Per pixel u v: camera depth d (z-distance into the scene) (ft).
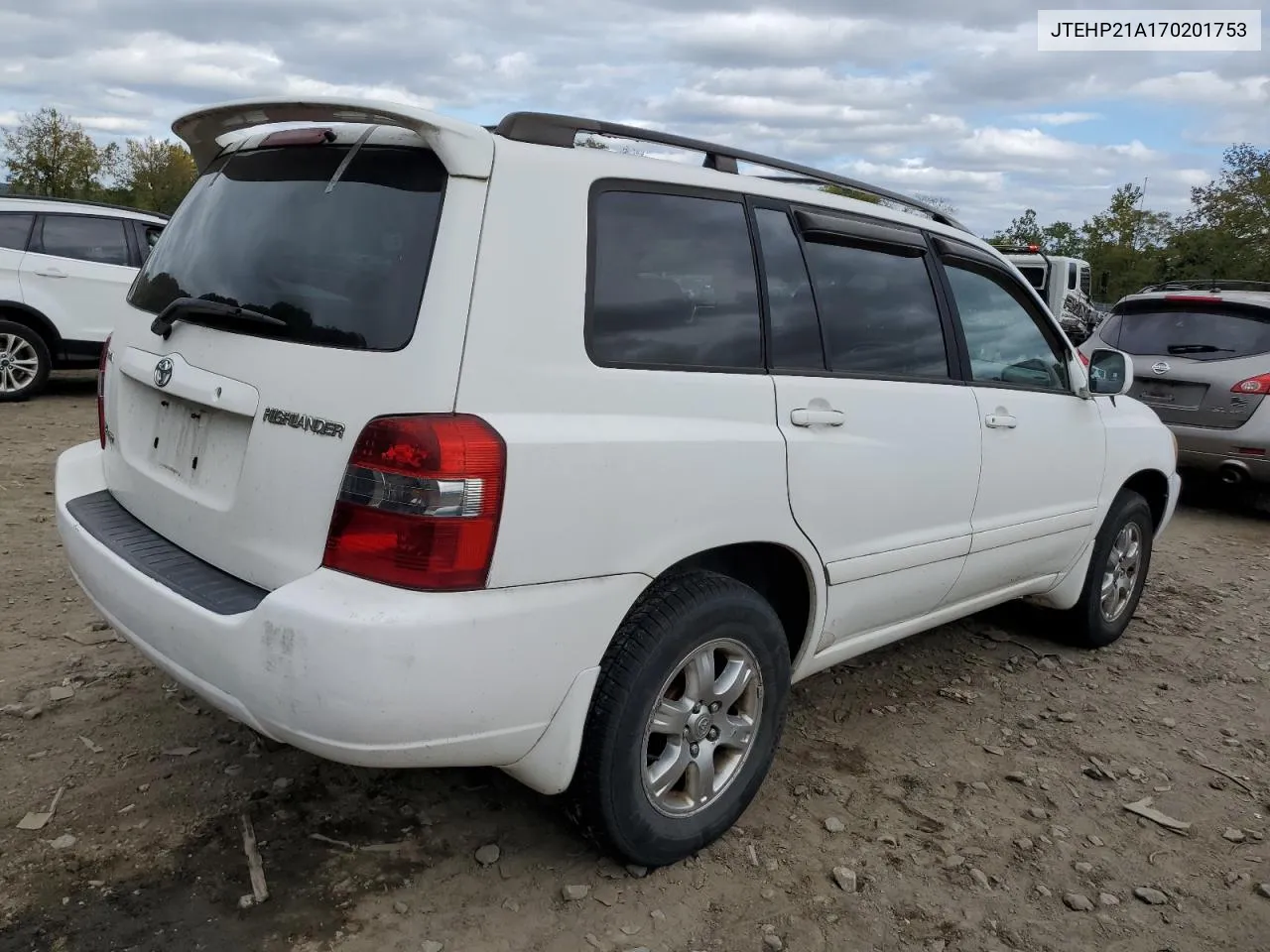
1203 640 16.29
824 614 9.86
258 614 6.79
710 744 8.89
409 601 6.60
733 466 8.42
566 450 7.16
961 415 11.19
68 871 8.18
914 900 8.72
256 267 7.95
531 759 7.57
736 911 8.38
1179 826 10.25
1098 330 28.43
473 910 8.11
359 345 6.98
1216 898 9.12
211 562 7.89
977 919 8.55
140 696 11.23
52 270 30.19
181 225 9.41
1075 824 10.20
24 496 19.21
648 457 7.73
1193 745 12.28
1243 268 125.70
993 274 12.53
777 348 9.23
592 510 7.38
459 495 6.64
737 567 9.54
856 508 9.82
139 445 8.99
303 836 8.89
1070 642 15.39
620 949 7.82
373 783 9.79
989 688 13.61
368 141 7.72
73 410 29.71
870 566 10.16
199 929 7.64
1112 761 11.69
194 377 7.93
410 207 7.20
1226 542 23.62
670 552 8.02
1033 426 12.45
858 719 12.31
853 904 8.59
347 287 7.25
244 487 7.41
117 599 7.99
